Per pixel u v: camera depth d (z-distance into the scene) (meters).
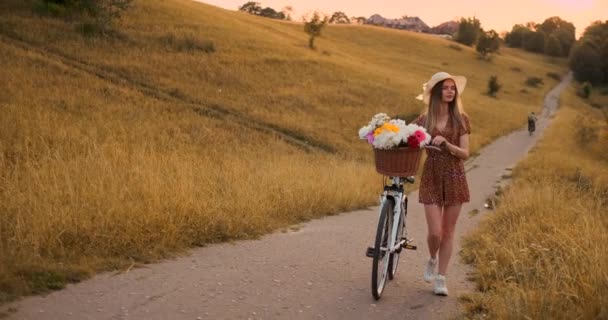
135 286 5.35
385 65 79.00
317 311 5.01
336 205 11.44
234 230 7.80
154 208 7.30
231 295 5.28
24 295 4.86
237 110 32.50
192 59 40.47
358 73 50.59
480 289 5.90
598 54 136.62
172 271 5.92
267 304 5.10
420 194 5.62
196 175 10.61
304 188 11.32
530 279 5.73
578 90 116.00
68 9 42.06
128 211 7.07
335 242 7.98
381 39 105.81
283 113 34.03
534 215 9.00
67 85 28.56
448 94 5.46
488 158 31.11
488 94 77.75
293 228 8.88
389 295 5.59
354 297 5.45
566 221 8.20
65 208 6.83
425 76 77.69
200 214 7.62
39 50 34.22
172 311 4.78
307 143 29.47
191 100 32.47
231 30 53.59
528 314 4.43
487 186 19.66
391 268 6.03
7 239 5.96
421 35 120.44
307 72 46.00
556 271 5.55
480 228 9.24
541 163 24.42
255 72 42.06
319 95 39.84
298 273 6.15
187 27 49.69
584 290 4.72
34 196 7.19
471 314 4.98
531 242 7.07
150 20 48.66
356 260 6.96
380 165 5.38
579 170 20.44
